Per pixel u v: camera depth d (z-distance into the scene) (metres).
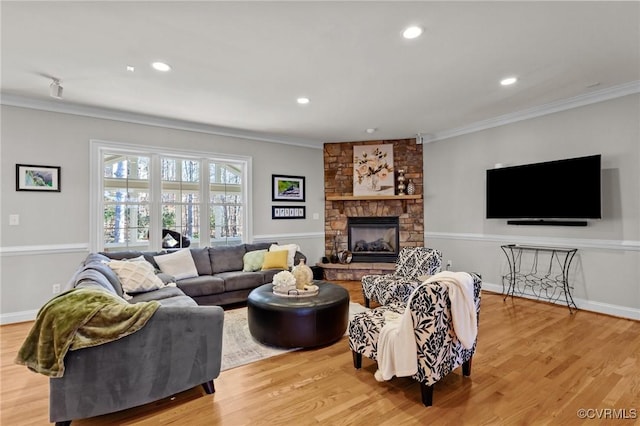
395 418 1.89
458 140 5.27
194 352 2.08
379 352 2.21
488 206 4.72
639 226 3.47
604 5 2.10
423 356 1.97
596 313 3.76
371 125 4.98
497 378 2.33
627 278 3.55
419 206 5.84
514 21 2.27
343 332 3.10
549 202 4.05
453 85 3.44
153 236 4.54
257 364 2.61
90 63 2.86
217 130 5.04
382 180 5.88
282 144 5.73
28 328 3.45
